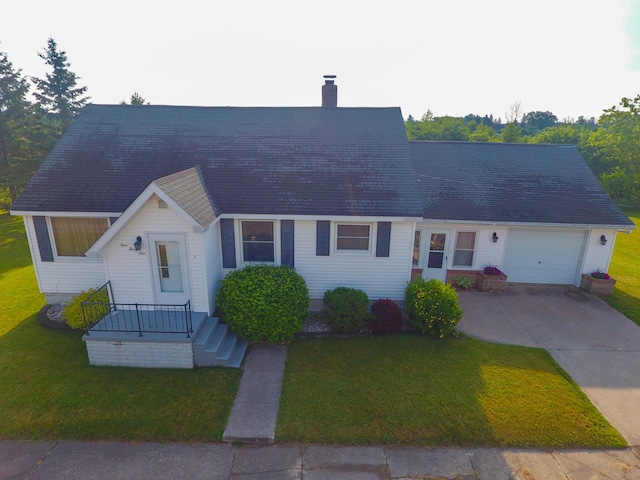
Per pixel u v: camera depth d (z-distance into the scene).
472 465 6.24
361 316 10.36
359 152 12.91
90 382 8.18
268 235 11.52
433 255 14.19
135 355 8.72
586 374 8.84
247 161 12.49
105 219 11.02
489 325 11.24
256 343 9.95
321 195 11.34
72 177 11.61
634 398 7.99
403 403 7.66
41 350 9.47
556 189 14.73
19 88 33.41
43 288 11.73
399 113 14.83
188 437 6.75
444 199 14.14
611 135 39.91
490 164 15.95
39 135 33.16
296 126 14.11
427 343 10.06
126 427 6.92
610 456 6.45
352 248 11.59
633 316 11.97
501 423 7.13
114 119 14.08
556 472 6.12
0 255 20.53
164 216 9.25
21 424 6.93
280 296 9.77
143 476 5.97
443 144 17.12
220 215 10.77
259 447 6.58
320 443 6.66
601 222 13.48
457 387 8.20
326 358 9.30
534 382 8.44
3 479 5.86
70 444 6.57
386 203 11.16
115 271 9.70
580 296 13.55
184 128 13.84
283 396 7.85
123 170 11.93
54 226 11.16
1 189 35.44
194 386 8.11
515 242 14.27
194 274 9.66
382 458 6.36
